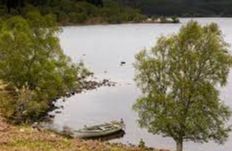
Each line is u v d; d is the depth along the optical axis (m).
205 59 53.09
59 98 94.75
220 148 63.56
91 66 152.38
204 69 53.22
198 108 53.12
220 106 53.78
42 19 82.94
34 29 82.38
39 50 80.81
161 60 54.53
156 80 54.66
